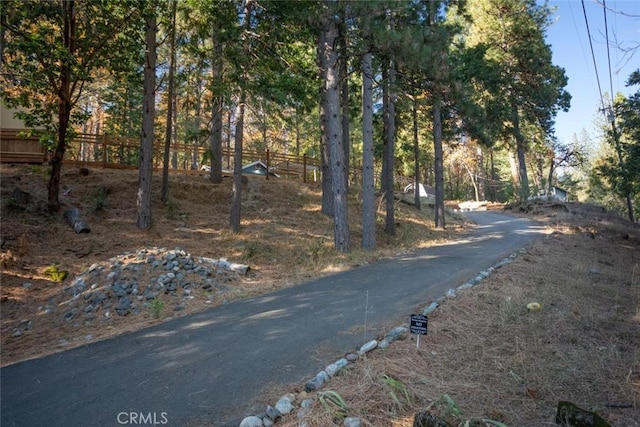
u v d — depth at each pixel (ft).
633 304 20.52
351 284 25.76
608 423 8.85
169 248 35.01
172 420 10.28
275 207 52.65
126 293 23.13
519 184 107.86
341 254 37.06
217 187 54.65
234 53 37.29
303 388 11.73
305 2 38.65
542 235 53.01
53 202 38.17
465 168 157.69
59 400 11.70
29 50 31.42
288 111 47.78
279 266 33.47
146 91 40.16
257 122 43.70
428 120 77.15
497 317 17.44
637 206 121.08
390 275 28.12
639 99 49.24
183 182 53.16
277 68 42.14
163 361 14.40
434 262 32.99
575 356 13.50
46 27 34.76
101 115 87.66
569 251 40.78
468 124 66.95
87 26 36.35
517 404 10.49
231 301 22.95
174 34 43.98
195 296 23.81
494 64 78.95
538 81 92.84
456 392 11.09
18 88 36.55
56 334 19.45
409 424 9.55
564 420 9.32
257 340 16.12
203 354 14.89
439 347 14.34
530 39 89.61
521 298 20.21
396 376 11.91
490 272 27.30
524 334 15.51
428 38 37.47
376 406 10.30
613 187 69.77
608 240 53.62
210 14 38.24
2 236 31.73
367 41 36.32
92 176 48.29
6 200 37.35
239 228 41.83
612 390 11.25
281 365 13.51
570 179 165.48
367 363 12.96
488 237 51.90
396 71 45.19
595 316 18.11
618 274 29.91
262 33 40.91
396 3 33.58
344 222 38.70
